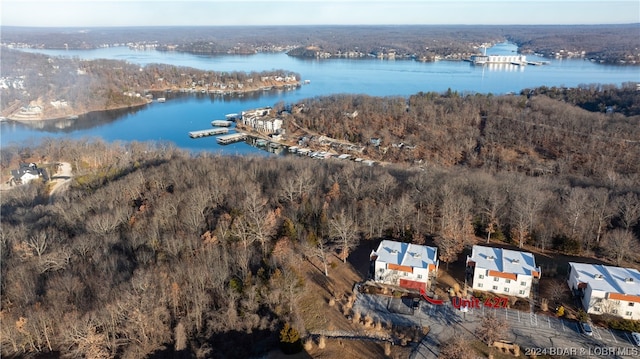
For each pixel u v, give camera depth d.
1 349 106.44
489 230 144.62
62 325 105.25
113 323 104.38
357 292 121.62
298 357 101.88
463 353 94.88
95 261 127.56
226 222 143.25
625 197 156.00
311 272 130.88
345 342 105.38
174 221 150.12
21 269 125.25
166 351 105.31
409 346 103.06
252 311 113.50
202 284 117.38
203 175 190.12
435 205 159.62
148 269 119.56
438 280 125.56
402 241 144.88
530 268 119.06
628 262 131.75
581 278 115.12
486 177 184.50
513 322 109.12
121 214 155.38
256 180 188.75
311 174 184.88
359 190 170.38
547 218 148.38
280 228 144.00
